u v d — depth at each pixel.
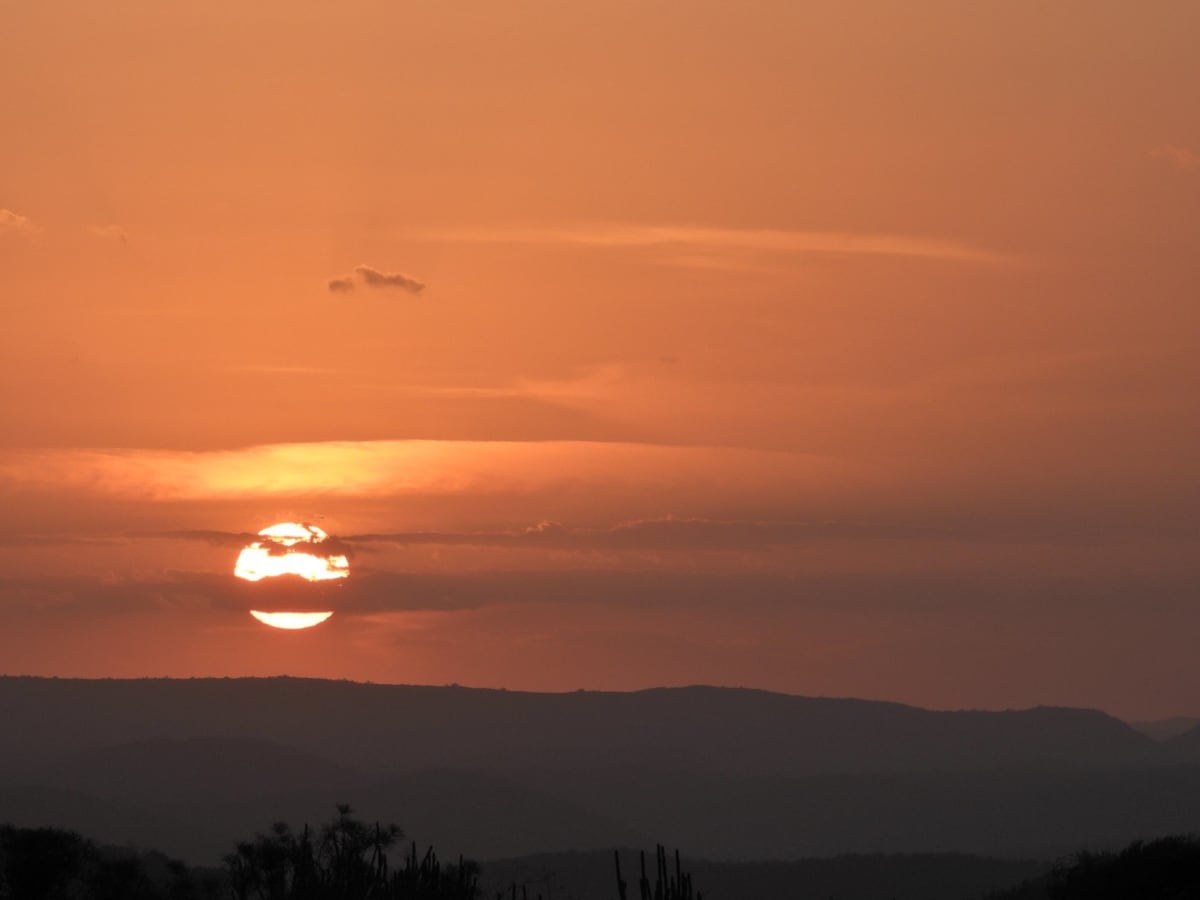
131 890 144.12
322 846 146.00
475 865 148.12
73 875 139.62
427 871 142.75
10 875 135.38
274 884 140.00
